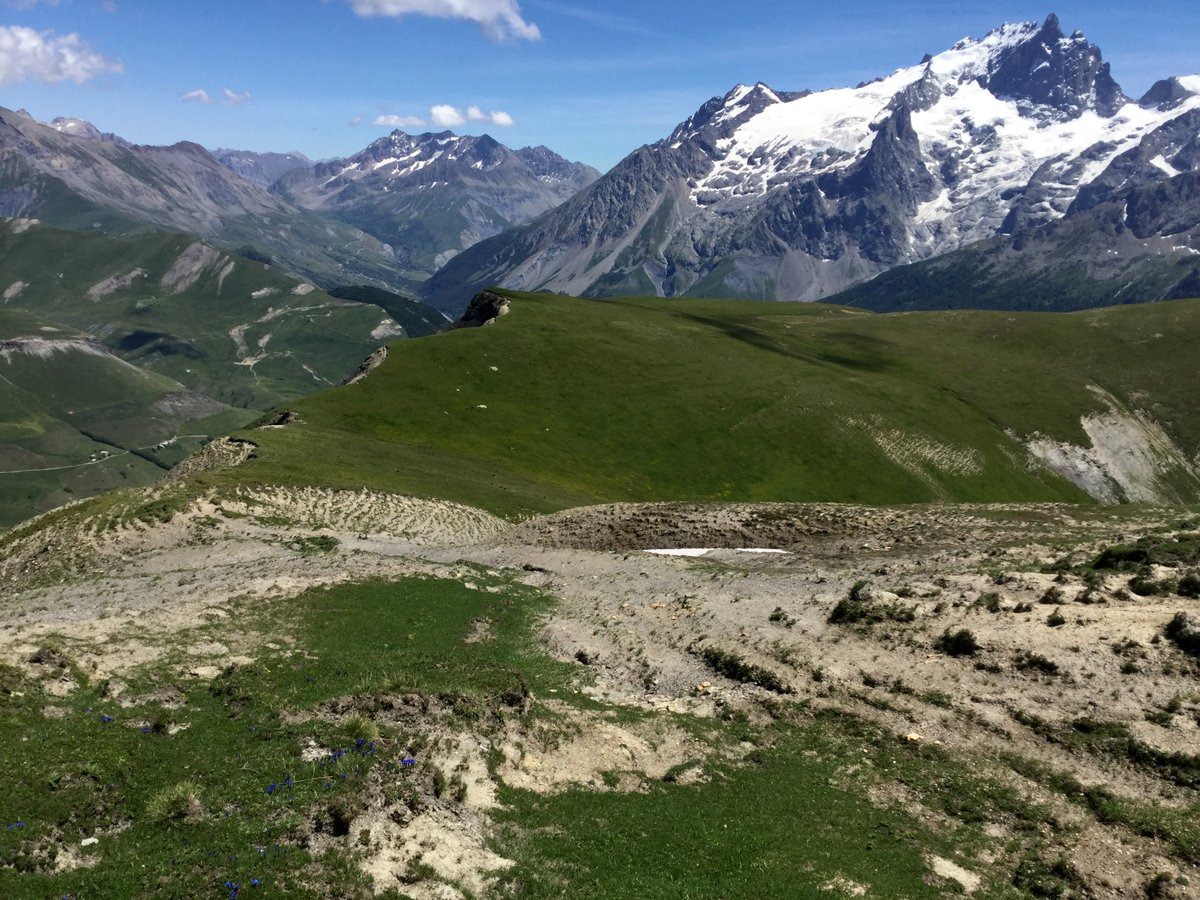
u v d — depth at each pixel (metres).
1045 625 35.69
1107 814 25.78
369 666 35.66
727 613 44.69
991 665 34.12
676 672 39.47
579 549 68.19
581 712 34.53
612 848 24.47
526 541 73.00
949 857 24.95
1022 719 30.84
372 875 20.77
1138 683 30.91
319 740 26.70
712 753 31.80
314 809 22.81
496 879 21.78
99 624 38.94
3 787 22.27
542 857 23.50
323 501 74.81
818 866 23.98
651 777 29.91
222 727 28.67
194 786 23.59
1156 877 22.95
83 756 24.70
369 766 25.06
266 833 21.80
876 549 56.75
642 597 50.19
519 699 32.16
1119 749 28.28
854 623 40.31
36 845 20.64
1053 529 55.75
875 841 25.67
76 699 29.59
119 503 68.31
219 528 65.56
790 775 30.03
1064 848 24.88
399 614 46.06
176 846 21.23
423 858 21.88
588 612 48.78
